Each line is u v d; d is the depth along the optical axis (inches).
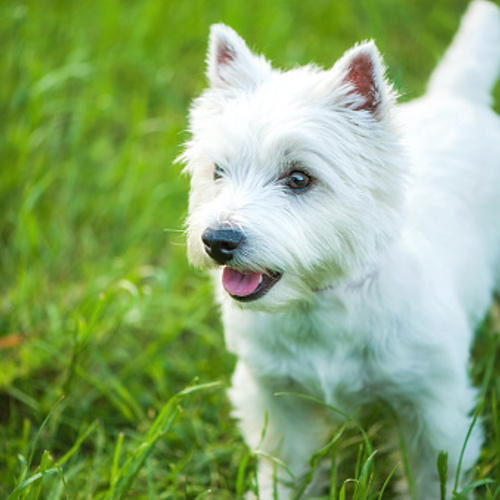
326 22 393.7
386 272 170.1
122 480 182.2
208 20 392.2
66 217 300.4
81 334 221.3
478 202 211.5
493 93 314.0
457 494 166.1
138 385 238.8
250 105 168.6
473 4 240.1
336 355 176.9
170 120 335.6
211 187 179.0
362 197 167.3
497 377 221.3
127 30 376.8
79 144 326.3
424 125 217.9
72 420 225.9
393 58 366.6
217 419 226.5
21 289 257.0
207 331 253.1
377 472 202.4
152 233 296.4
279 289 165.3
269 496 192.4
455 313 181.3
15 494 166.6
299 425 193.3
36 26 354.6
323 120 165.9
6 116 319.9
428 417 178.9
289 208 164.7
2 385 237.5
